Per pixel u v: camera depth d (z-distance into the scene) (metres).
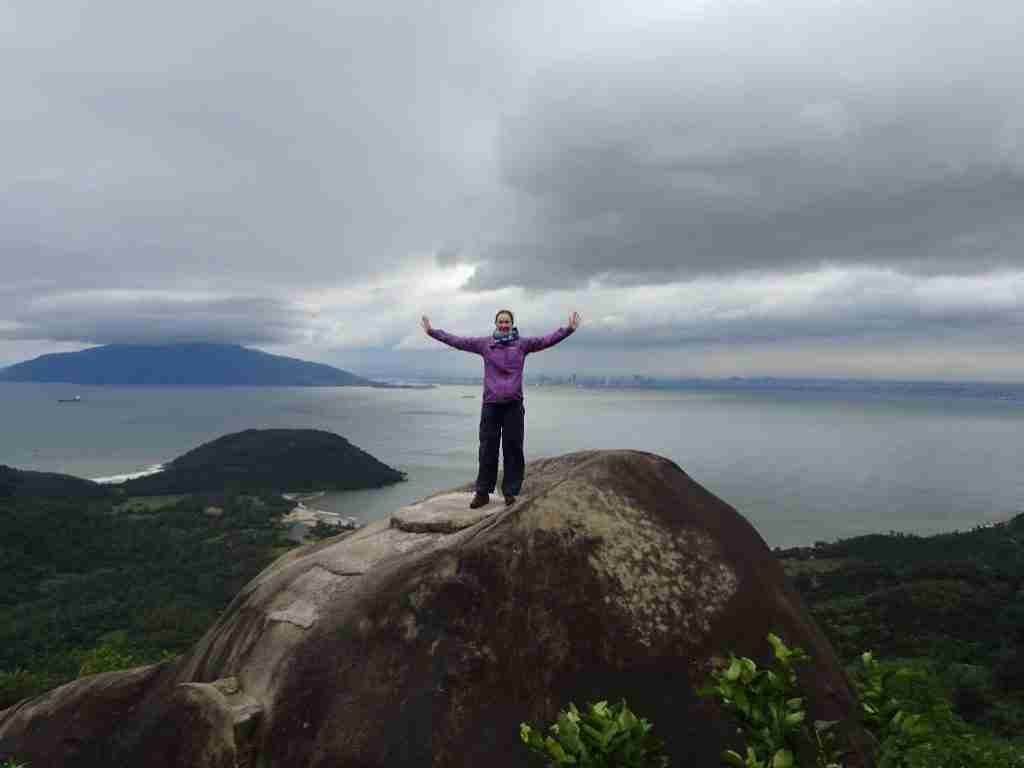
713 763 3.96
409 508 6.12
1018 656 44.28
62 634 58.72
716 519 5.18
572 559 4.52
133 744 4.69
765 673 2.82
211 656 5.16
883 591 62.88
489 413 6.07
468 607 4.34
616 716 2.71
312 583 5.12
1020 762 5.10
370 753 3.95
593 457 5.60
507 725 3.98
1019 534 88.06
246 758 4.24
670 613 4.44
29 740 5.21
